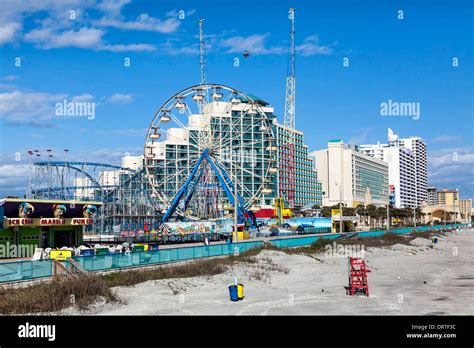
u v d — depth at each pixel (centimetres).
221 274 5272
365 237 11931
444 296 4462
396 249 10462
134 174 15338
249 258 6538
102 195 14388
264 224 13750
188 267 5281
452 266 7475
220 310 3641
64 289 3634
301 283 5234
